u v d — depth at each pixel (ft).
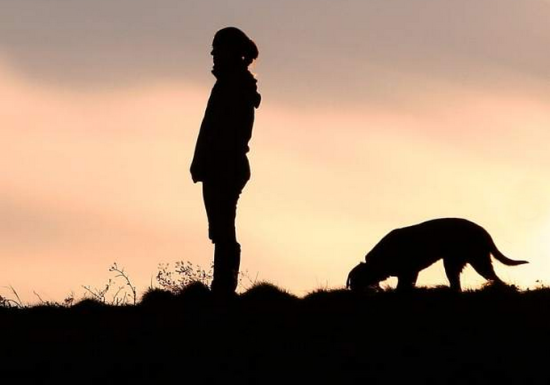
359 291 59.82
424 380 46.47
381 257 63.41
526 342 50.60
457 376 46.80
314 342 51.44
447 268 63.77
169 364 49.29
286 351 50.26
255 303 57.98
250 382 46.88
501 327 52.75
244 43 59.36
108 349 51.75
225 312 56.13
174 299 61.05
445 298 57.36
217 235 58.70
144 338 53.06
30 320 58.95
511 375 46.70
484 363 47.91
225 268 58.65
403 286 61.52
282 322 54.44
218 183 58.39
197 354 50.37
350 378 46.85
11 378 48.88
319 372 47.62
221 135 58.18
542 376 46.50
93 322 57.77
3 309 61.11
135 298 62.85
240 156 58.70
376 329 53.01
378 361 48.60
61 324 57.82
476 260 63.41
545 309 55.31
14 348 52.60
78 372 49.03
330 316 55.36
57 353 51.57
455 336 51.67
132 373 48.62
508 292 57.82
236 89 58.70
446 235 63.31
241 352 50.29
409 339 51.37
